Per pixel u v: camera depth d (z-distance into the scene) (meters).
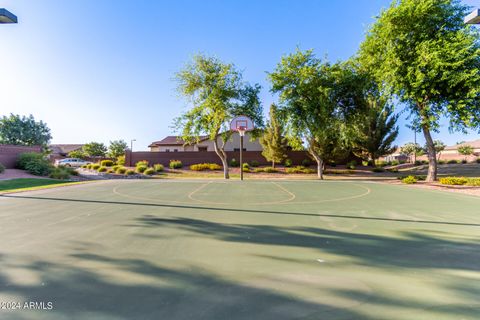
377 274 3.08
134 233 4.84
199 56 21.02
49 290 2.67
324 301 2.47
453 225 5.41
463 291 2.68
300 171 26.31
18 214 6.63
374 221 5.80
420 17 14.49
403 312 2.30
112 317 2.21
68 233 4.82
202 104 20.77
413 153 42.12
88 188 13.30
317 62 20.39
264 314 2.25
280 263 3.40
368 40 17.25
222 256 3.65
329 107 20.17
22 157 21.22
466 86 13.68
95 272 3.11
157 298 2.51
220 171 27.47
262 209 7.30
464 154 40.41
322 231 4.97
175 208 7.46
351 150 29.48
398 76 14.97
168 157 30.62
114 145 50.47
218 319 2.18
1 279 2.92
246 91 21.84
